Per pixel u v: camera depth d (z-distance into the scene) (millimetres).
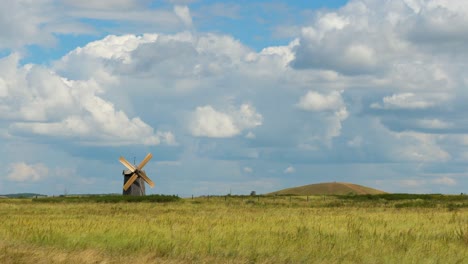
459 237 38656
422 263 29688
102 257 31062
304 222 51844
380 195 133000
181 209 93438
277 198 134500
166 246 35312
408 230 43062
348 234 39312
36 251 32500
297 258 31672
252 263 31031
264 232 41906
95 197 130250
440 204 108625
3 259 29734
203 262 30719
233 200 127250
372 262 30000
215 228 45156
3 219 61531
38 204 113438
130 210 88812
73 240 38250
